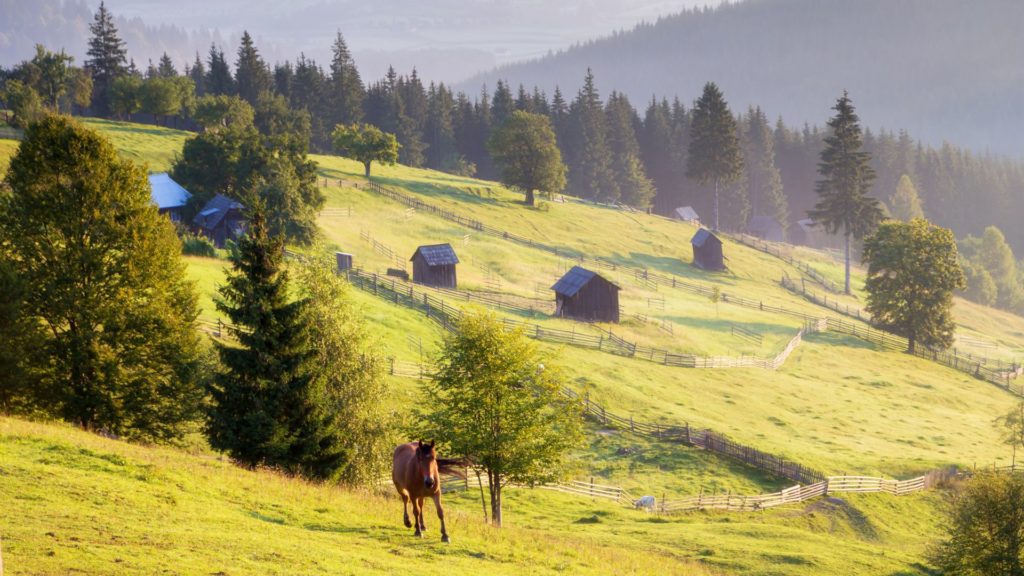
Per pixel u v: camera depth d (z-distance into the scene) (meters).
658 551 31.02
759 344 80.12
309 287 35.22
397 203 113.19
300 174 87.75
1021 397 79.12
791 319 93.12
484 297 78.38
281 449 28.86
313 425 30.20
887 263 86.50
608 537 33.00
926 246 86.19
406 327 60.81
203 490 20.33
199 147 89.00
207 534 15.72
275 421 28.86
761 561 30.92
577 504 40.56
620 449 49.25
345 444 33.16
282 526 18.12
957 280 86.50
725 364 70.38
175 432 33.88
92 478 18.59
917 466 52.16
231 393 29.92
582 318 77.31
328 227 94.75
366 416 34.25
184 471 21.66
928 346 89.25
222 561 13.94
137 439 32.56
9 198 32.81
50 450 20.81
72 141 32.50
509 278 92.44
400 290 71.44
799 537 36.50
